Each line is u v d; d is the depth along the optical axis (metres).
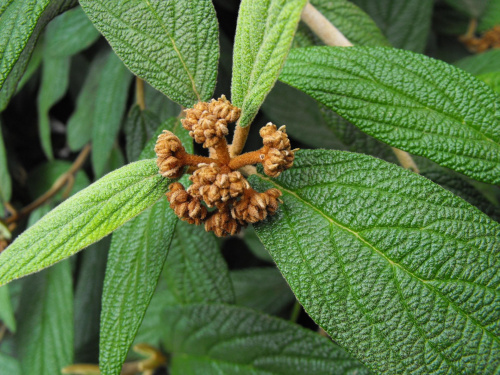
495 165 0.22
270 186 0.23
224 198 0.21
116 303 0.24
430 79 0.23
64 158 0.49
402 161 0.28
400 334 0.21
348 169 0.22
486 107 0.23
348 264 0.22
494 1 0.43
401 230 0.22
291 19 0.20
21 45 0.24
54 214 0.21
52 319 0.34
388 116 0.23
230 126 0.37
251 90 0.22
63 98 0.47
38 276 0.34
